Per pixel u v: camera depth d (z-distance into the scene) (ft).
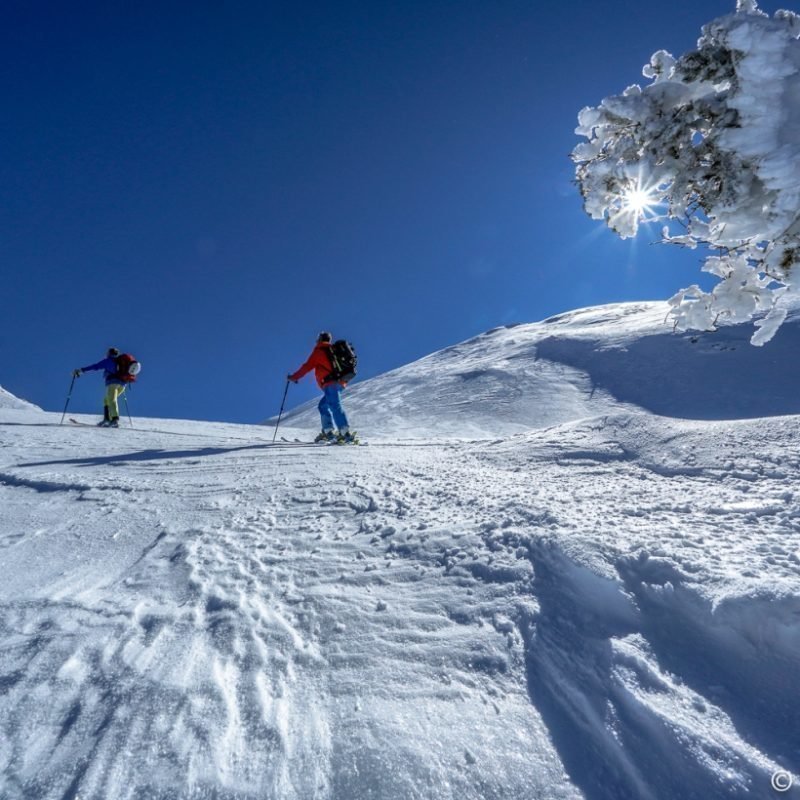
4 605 8.30
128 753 5.29
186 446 26.71
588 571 7.34
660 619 6.53
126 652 6.96
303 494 14.40
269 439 34.63
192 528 12.11
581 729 5.35
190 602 8.41
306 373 29.99
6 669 6.61
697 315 8.57
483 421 109.91
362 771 5.03
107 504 14.26
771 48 6.58
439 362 186.70
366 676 6.38
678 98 7.37
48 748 5.37
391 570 9.05
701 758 4.83
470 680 6.17
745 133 6.78
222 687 6.25
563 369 133.18
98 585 9.13
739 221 7.16
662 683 5.64
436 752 5.20
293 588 8.78
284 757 5.23
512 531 9.27
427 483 14.25
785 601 5.92
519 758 5.10
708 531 8.55
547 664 6.21
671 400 101.55
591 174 7.93
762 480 11.34
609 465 14.47
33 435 30.37
